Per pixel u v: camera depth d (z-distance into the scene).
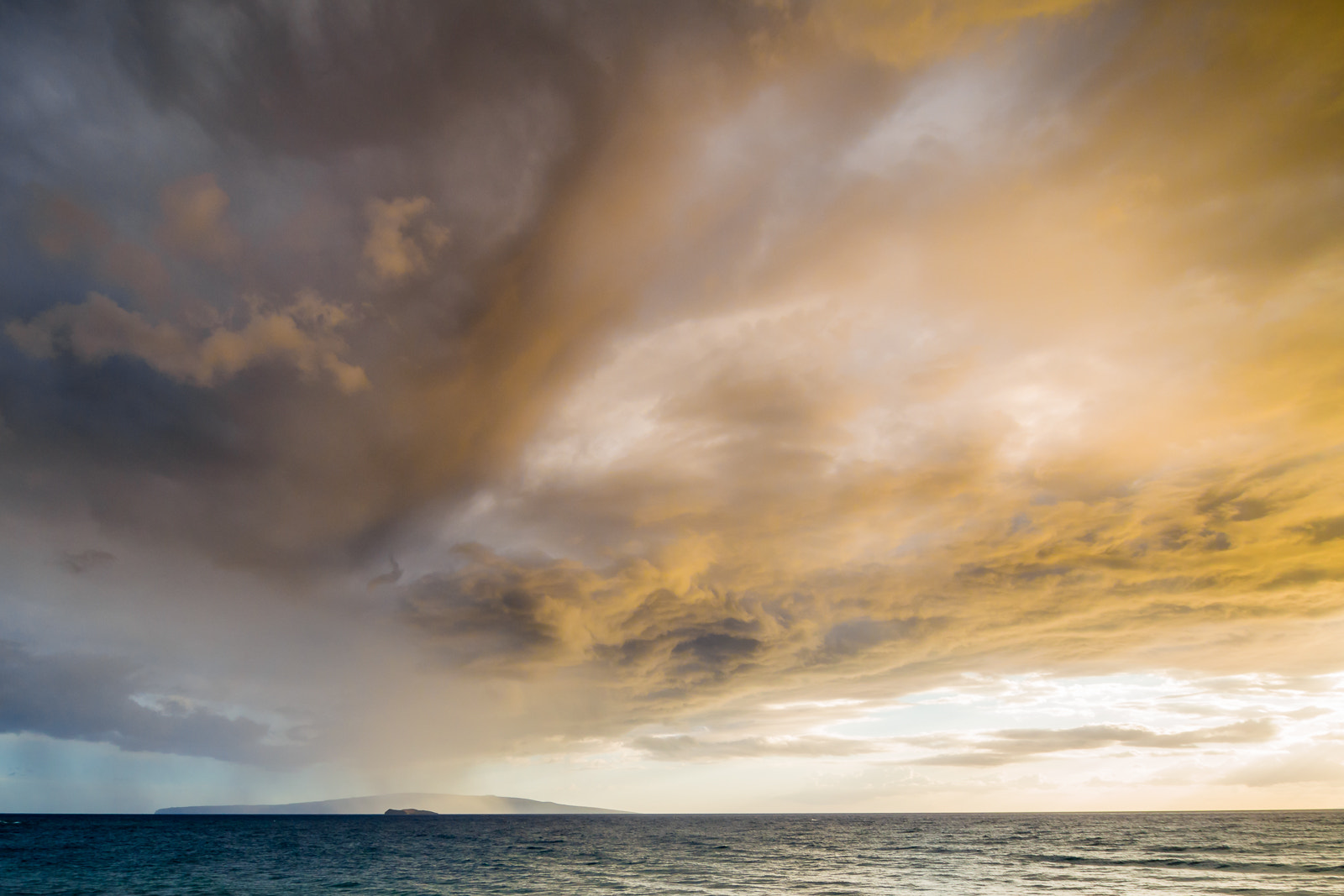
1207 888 55.78
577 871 72.00
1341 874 65.19
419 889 55.91
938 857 85.56
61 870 70.00
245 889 55.41
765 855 92.06
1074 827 163.00
